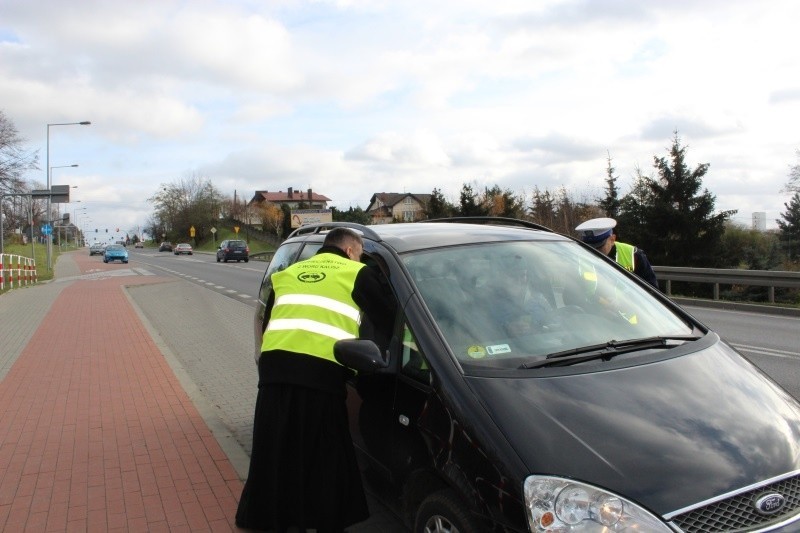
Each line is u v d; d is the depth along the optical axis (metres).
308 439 3.32
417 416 3.05
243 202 122.56
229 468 4.70
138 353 9.07
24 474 4.61
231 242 48.25
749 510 2.40
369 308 3.46
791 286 13.87
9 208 72.62
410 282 3.53
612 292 3.91
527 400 2.77
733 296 18.14
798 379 7.21
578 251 4.28
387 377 3.39
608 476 2.42
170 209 121.06
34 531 3.77
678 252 23.86
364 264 3.70
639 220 24.91
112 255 52.09
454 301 3.47
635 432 2.61
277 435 3.35
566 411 2.71
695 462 2.49
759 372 3.32
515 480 2.49
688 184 23.73
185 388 6.98
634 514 2.33
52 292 20.17
